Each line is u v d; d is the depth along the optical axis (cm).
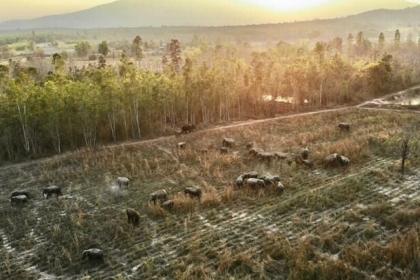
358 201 3594
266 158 4781
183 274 2581
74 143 5806
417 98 8588
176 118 6975
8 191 4281
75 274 2733
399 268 2605
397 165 4328
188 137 6050
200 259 2792
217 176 4388
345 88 8344
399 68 10262
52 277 2709
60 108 5488
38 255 2972
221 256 2775
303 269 2586
